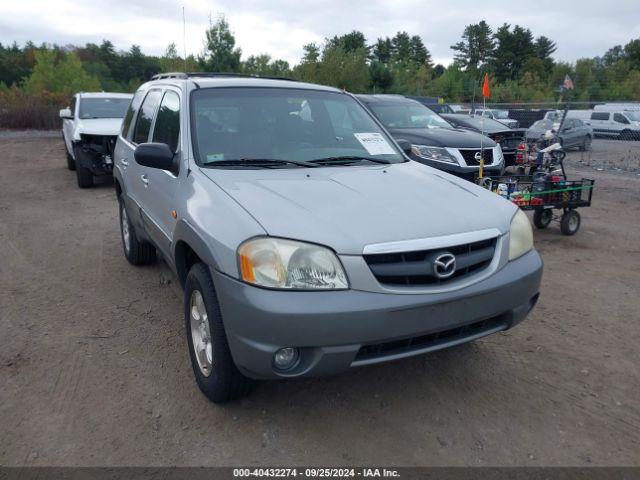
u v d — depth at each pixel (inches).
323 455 112.0
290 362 108.5
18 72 3110.2
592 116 1079.0
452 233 115.0
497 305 118.6
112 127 416.2
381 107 413.7
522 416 125.8
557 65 2352.4
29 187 428.1
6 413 125.0
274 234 107.5
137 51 3686.0
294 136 157.8
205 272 120.9
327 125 167.3
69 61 1748.3
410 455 112.2
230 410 126.4
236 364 111.7
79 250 253.9
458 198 132.6
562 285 211.5
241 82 168.4
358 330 104.3
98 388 135.7
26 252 250.7
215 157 144.5
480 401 131.6
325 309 102.9
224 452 112.5
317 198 123.0
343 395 133.0
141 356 151.9
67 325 171.5
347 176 141.2
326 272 105.5
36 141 832.9
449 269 112.0
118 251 251.4
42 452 111.7
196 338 131.1
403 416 125.1
